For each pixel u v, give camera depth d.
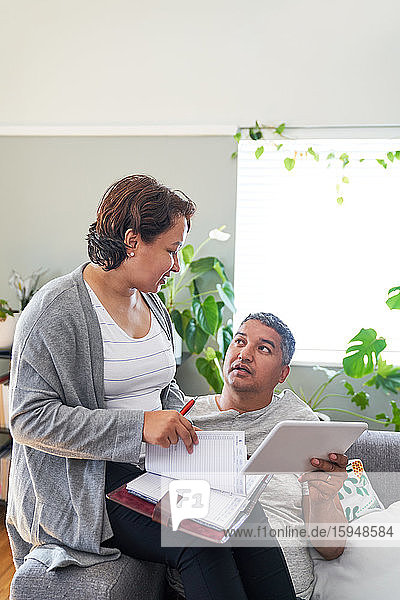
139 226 1.62
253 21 3.14
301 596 1.50
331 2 3.09
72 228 3.34
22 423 1.55
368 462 2.23
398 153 3.16
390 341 3.23
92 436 1.53
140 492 1.48
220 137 3.20
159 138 3.24
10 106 3.34
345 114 3.13
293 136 3.19
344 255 3.25
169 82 3.22
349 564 1.51
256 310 3.29
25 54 3.30
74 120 3.30
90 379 1.62
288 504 1.66
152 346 1.78
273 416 1.97
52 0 3.25
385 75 3.09
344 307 3.25
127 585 1.51
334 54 3.11
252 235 3.28
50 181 3.34
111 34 3.23
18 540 1.77
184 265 3.16
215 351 3.10
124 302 1.73
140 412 1.54
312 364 3.23
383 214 3.22
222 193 3.22
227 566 1.42
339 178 3.22
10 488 1.75
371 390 3.21
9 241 3.40
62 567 1.51
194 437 1.51
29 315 1.59
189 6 3.17
